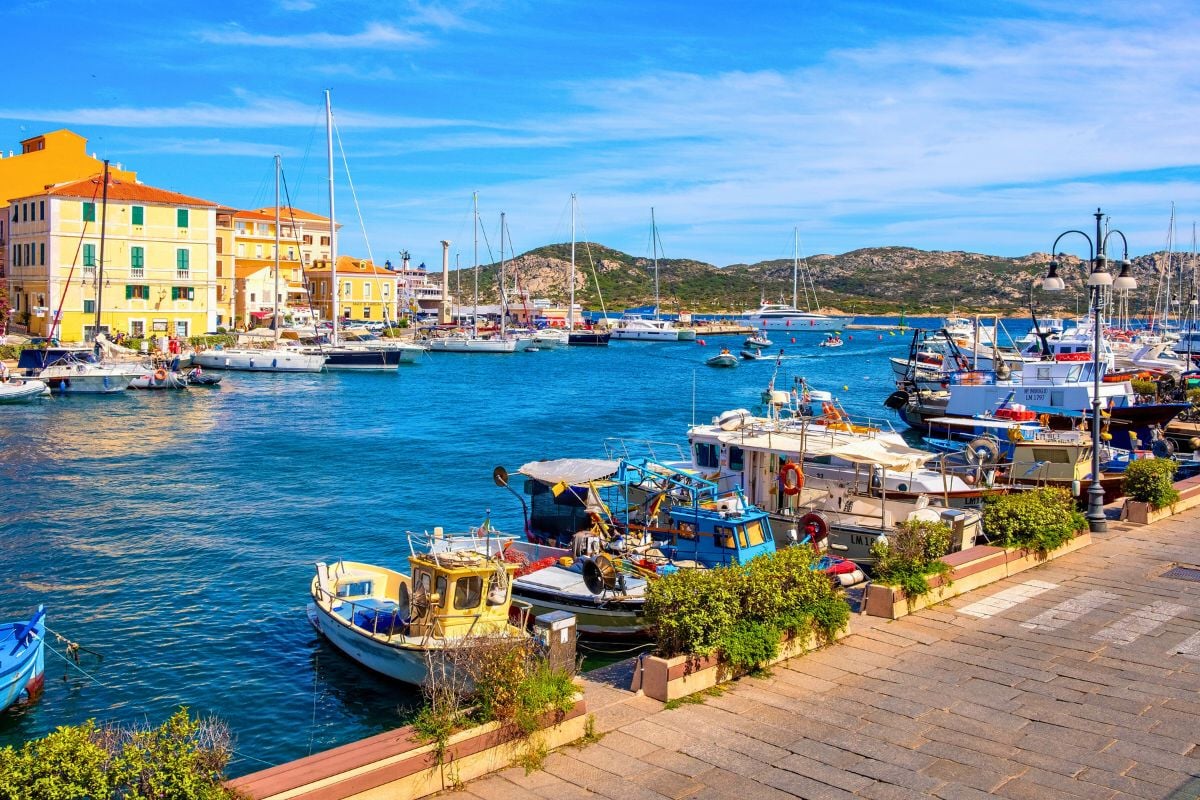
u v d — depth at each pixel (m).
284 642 23.22
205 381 81.06
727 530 22.84
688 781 11.89
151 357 82.12
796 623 15.92
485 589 19.66
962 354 73.81
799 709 14.02
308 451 51.19
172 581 28.17
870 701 14.32
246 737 18.56
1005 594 19.83
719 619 15.03
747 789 11.68
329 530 34.56
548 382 93.75
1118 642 16.95
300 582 28.22
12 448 50.38
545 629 15.08
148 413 65.06
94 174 108.88
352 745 11.60
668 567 22.72
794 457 26.70
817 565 20.52
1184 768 12.28
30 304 94.25
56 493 39.84
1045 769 12.23
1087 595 19.73
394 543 33.06
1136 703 14.33
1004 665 15.82
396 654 19.56
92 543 32.19
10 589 27.34
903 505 27.16
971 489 28.02
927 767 12.27
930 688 14.83
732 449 27.94
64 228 90.69
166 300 96.69
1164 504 27.44
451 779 11.70
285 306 130.50
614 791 11.62
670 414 69.19
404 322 156.38
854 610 18.84
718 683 14.92
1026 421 39.66
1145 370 62.50
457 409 71.00
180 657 22.31
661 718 13.70
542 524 28.86
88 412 64.81
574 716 13.00
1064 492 24.38
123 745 10.45
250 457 49.12
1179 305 146.62
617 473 26.95
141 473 44.47
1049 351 60.06
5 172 106.38
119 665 21.86
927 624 17.89
